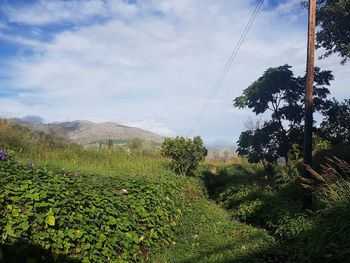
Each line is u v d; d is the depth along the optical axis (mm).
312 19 10906
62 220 6238
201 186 20188
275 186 15906
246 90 20250
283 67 19328
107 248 6703
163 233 9133
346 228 6875
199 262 7285
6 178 6691
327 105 18625
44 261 5543
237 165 30922
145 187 10492
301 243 7941
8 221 5523
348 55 16797
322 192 9172
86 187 8195
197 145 21562
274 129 19531
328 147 16688
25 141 16438
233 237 9727
